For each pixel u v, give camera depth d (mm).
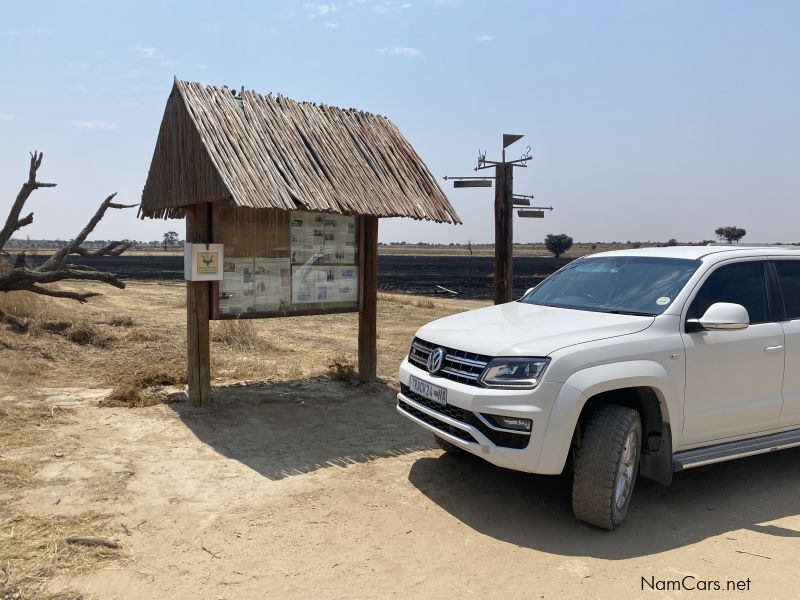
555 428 4066
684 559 3924
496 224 9547
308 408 7082
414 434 6348
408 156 8164
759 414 5039
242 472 5090
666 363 4496
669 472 4539
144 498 4480
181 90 6621
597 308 5223
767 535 4309
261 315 7133
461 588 3490
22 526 3887
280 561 3701
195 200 6484
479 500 4770
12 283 11180
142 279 35844
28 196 11750
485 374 4281
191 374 6859
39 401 6875
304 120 7473
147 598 3244
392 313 19047
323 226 7586
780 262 5520
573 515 4570
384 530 4184
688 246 5879
